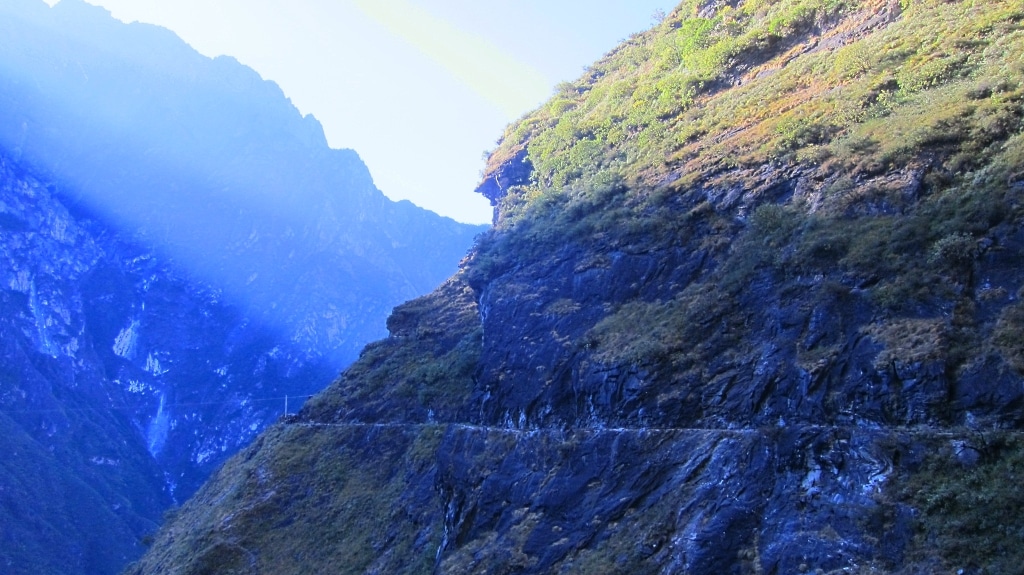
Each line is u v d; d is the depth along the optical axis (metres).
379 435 50.34
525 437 34.03
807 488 22.75
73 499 131.62
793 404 25.36
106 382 192.12
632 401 30.25
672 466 27.12
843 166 32.41
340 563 41.94
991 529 18.91
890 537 20.12
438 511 39.41
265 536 47.41
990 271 24.20
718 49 54.59
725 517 23.84
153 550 61.16
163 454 186.25
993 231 25.03
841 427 23.42
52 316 189.38
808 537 21.55
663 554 24.52
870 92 36.84
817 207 31.69
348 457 50.53
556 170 62.78
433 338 56.44
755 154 38.25
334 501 47.31
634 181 45.03
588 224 42.75
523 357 37.78
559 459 31.42
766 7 57.16
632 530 26.25
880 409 22.98
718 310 30.97
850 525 20.97
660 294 35.09
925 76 35.09
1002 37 34.62
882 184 30.00
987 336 22.64
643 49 76.56
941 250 25.23
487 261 49.06
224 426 193.75
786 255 30.41
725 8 62.16
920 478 20.73
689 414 28.31
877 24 44.50
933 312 24.19
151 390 198.00
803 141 36.41
